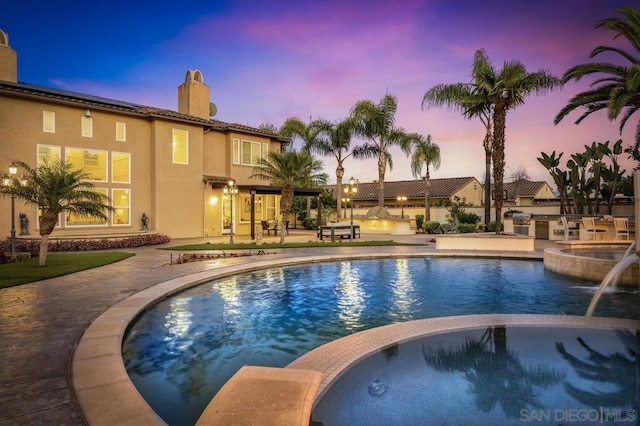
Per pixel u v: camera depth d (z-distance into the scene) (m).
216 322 6.55
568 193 29.39
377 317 6.94
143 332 5.98
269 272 11.41
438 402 3.52
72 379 3.77
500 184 16.89
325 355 4.42
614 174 26.78
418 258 14.34
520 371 4.14
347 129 28.11
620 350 4.66
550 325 5.49
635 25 12.45
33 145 17.12
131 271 10.53
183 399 3.85
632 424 3.11
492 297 8.44
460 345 4.89
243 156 25.27
